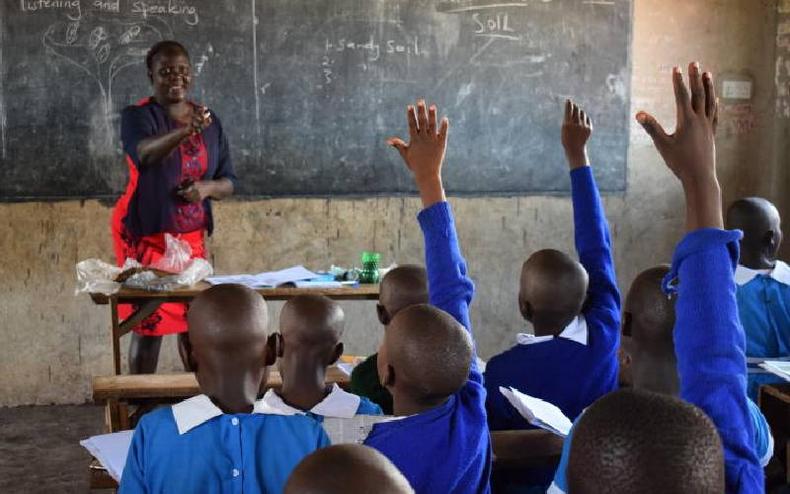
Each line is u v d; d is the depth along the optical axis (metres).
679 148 1.10
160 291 3.15
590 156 4.80
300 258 4.57
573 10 4.69
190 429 1.35
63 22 4.18
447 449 1.32
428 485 1.31
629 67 4.78
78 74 4.23
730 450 0.97
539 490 1.82
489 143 4.70
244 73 4.40
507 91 4.68
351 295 3.28
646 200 4.89
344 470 0.78
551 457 1.74
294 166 4.51
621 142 4.82
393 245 4.65
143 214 3.51
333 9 4.45
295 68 4.45
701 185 1.09
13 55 4.17
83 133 4.27
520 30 4.66
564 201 4.81
